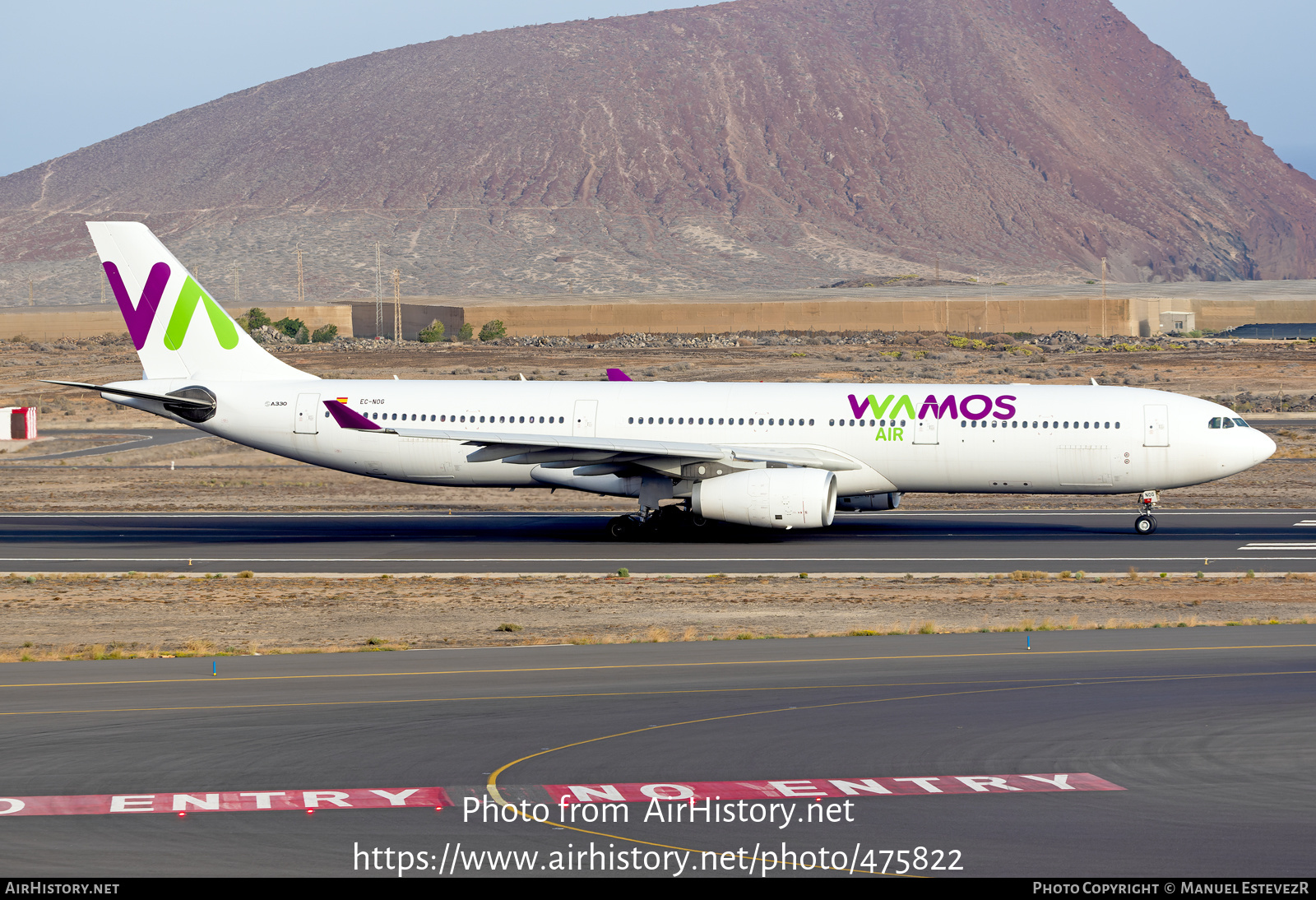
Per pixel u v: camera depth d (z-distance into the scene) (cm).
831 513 16725
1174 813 5991
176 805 6066
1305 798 6188
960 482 17438
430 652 9912
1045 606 12169
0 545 17150
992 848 5581
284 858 5431
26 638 10831
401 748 6988
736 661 9400
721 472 17038
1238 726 7419
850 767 6669
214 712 7794
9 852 5469
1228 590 13212
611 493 17825
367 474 18588
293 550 16712
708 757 6825
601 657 9575
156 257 18700
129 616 11925
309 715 7706
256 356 18875
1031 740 7125
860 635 10606
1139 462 16850
